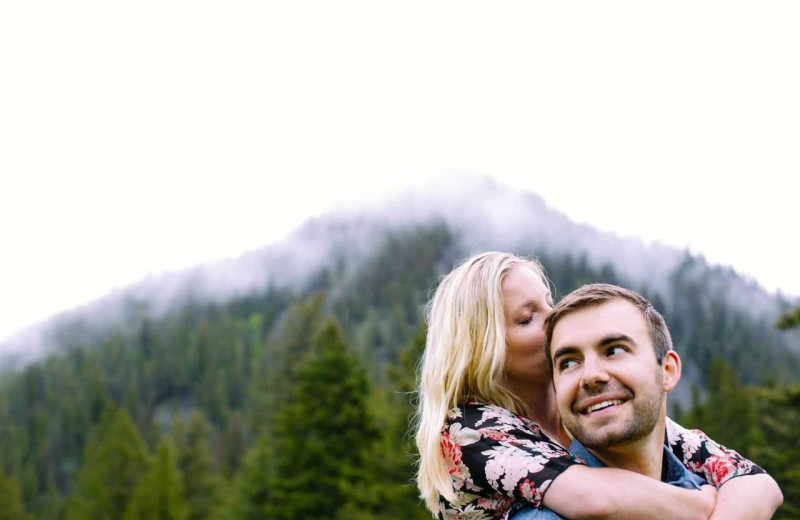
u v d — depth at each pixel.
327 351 21.52
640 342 1.90
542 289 2.37
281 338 53.38
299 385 21.33
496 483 2.01
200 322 117.00
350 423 20.23
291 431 20.48
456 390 2.23
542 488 1.92
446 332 2.29
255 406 44.59
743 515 1.98
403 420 19.31
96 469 36.38
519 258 2.44
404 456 18.36
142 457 35.91
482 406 2.22
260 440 29.59
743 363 103.69
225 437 49.19
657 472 1.99
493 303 2.28
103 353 105.00
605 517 1.83
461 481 2.10
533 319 2.32
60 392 91.38
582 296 1.94
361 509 17.92
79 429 78.19
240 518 21.73
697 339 111.00
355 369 21.48
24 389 91.12
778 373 63.03
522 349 2.30
